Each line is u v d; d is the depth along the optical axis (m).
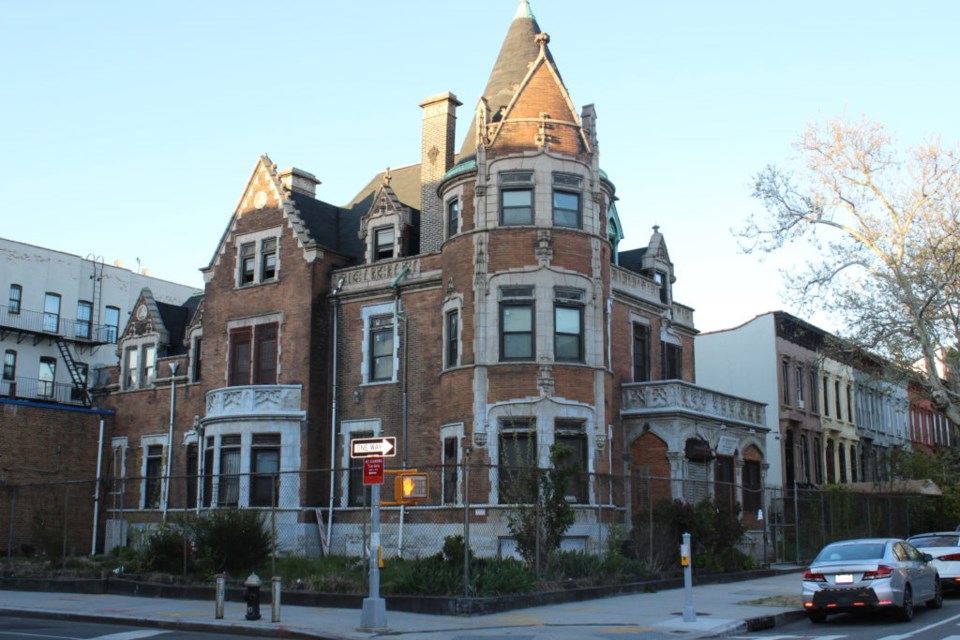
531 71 33.75
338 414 36.44
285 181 43.16
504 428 31.16
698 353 51.53
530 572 22.88
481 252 32.34
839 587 19.66
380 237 37.88
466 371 32.09
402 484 19.19
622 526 28.64
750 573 29.73
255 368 37.91
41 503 38.28
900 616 20.00
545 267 31.91
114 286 65.44
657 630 17.67
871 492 43.41
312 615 20.08
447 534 31.56
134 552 29.17
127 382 45.00
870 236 33.91
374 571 18.05
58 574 27.69
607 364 33.06
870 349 35.81
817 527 36.91
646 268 40.47
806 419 51.69
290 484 35.44
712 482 30.56
